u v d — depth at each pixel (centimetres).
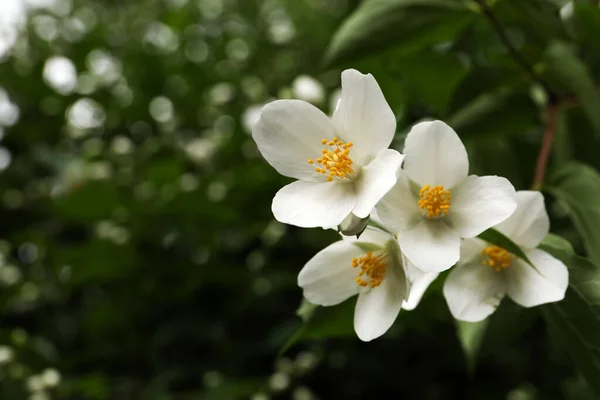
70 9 80
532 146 48
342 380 58
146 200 59
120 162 66
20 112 72
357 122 33
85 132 71
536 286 34
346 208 33
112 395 58
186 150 64
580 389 55
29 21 75
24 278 70
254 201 60
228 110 67
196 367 59
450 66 44
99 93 71
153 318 61
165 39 77
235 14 77
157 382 57
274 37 71
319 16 72
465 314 34
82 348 65
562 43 43
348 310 35
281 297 60
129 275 60
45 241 66
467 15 40
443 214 33
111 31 75
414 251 32
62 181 70
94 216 63
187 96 70
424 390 58
